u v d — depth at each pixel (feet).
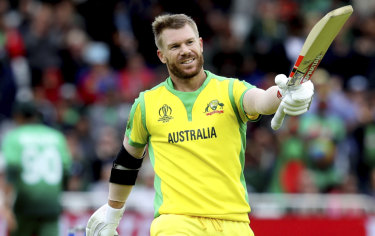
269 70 166.50
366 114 150.71
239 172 61.36
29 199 105.29
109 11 174.60
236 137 60.80
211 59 167.02
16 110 107.14
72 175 129.90
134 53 171.73
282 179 135.85
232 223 60.85
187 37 60.49
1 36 160.04
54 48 161.68
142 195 121.90
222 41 169.89
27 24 165.27
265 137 142.72
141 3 178.40
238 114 60.64
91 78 158.61
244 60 166.71
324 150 135.85
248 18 193.26
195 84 61.67
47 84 154.51
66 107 147.74
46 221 106.83
